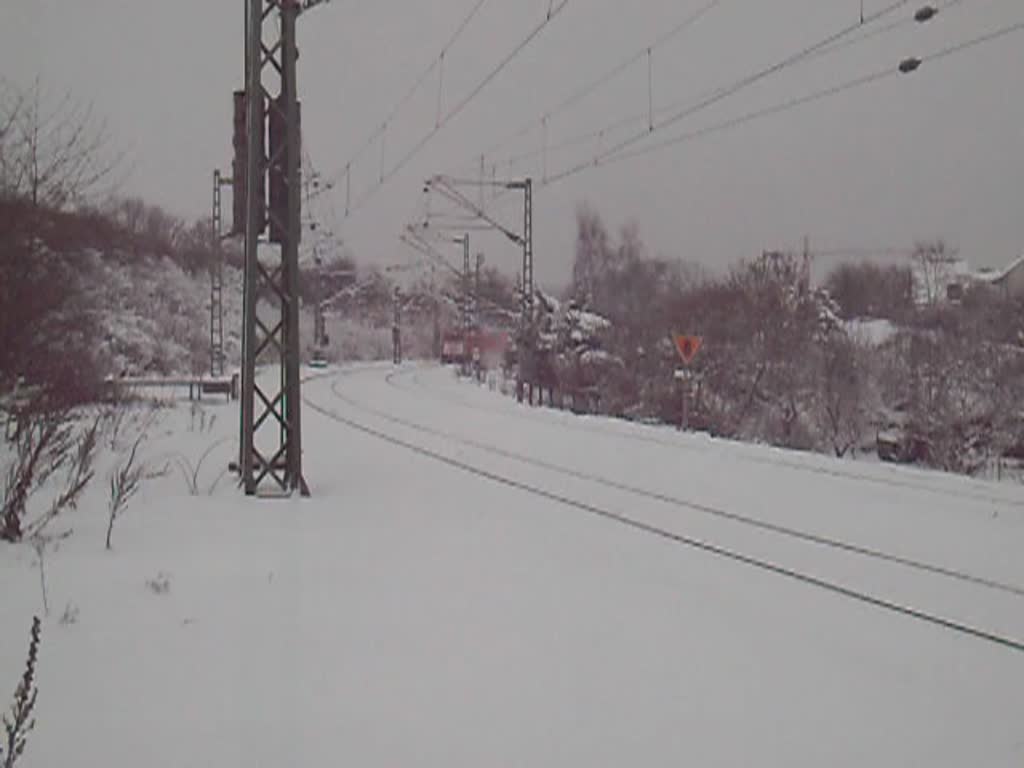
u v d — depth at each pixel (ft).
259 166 49.16
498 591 29.07
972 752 18.20
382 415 105.19
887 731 19.13
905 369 122.01
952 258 224.12
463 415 108.27
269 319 252.83
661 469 61.87
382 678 21.48
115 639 23.89
